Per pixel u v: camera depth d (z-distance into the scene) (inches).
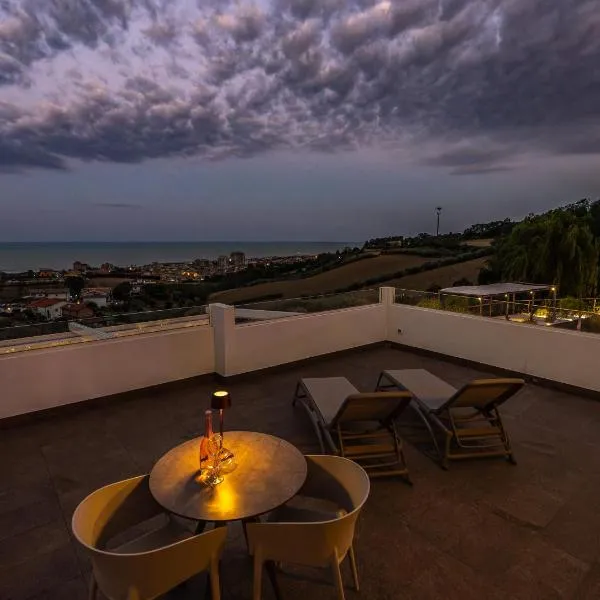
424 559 100.0
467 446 146.9
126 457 149.5
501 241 843.4
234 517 77.7
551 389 214.5
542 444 157.3
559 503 122.0
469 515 116.7
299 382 189.2
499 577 94.5
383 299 297.0
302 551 77.6
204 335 224.2
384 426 142.5
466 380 230.8
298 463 96.4
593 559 100.0
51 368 181.6
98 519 82.1
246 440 107.0
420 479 134.7
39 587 93.1
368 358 270.4
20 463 145.6
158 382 211.9
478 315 248.2
